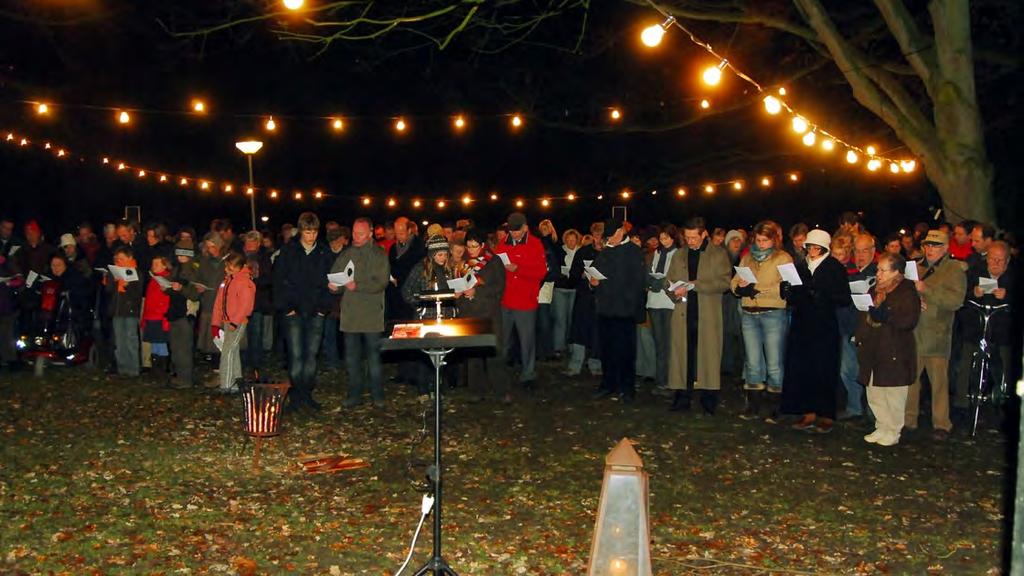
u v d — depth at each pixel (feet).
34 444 32.42
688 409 38.19
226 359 38.86
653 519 25.45
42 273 47.73
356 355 38.14
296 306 37.27
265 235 51.90
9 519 24.88
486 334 19.61
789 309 37.83
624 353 39.73
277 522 24.89
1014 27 57.26
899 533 24.58
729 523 25.18
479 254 38.42
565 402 39.91
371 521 25.08
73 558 22.31
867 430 35.22
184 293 41.78
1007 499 27.37
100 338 47.88
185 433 34.17
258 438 29.66
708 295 36.83
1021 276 35.14
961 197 46.85
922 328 34.55
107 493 27.12
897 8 47.67
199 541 23.48
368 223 37.65
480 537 24.03
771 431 34.96
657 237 43.91
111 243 46.19
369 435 34.14
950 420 36.04
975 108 46.73
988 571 22.27
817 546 23.68
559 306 50.26
